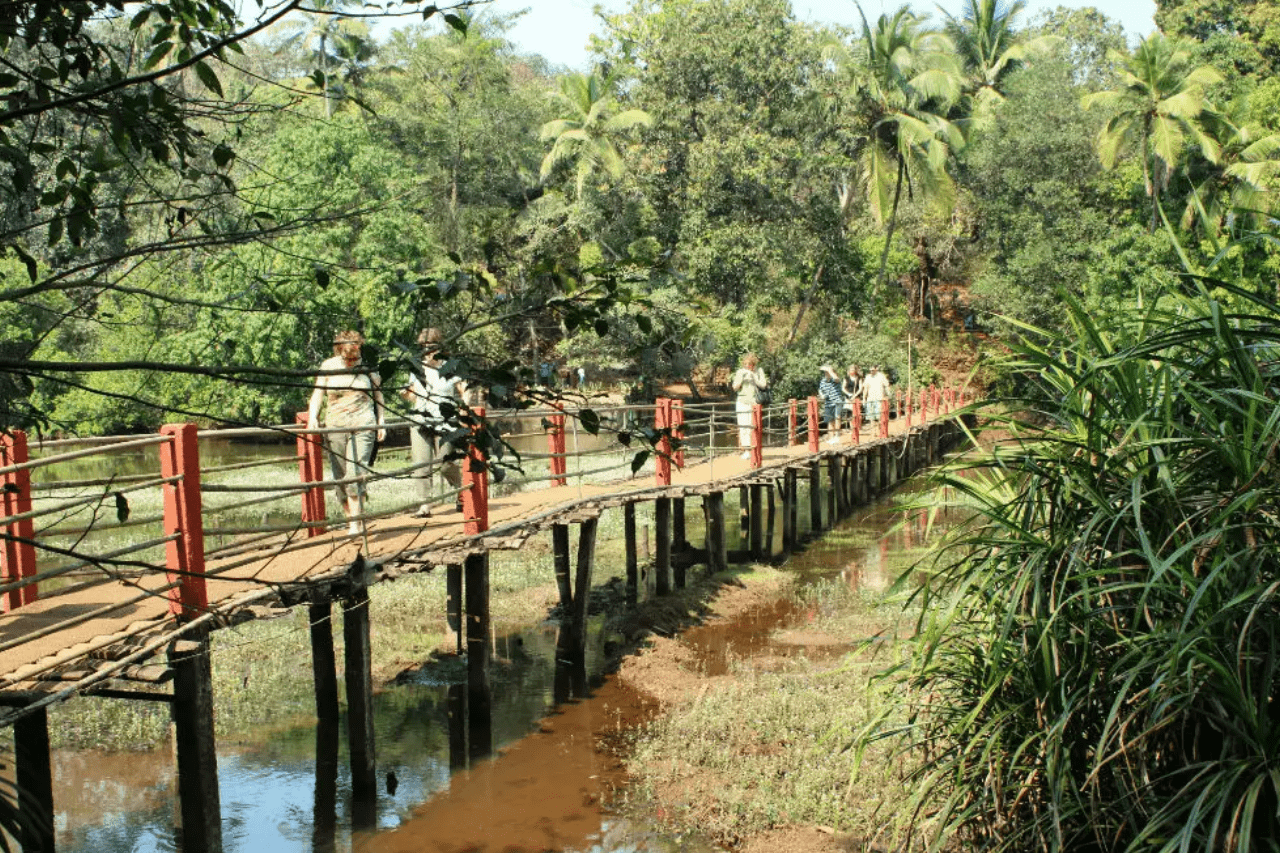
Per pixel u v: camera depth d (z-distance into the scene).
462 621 11.97
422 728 9.19
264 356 20.00
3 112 2.26
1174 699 3.70
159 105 2.91
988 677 4.55
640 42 32.97
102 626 6.04
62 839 6.95
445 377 2.68
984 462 4.68
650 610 12.77
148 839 6.96
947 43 39.66
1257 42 41.84
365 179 23.72
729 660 11.15
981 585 4.51
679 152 31.83
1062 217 35.41
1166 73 31.97
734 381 18.56
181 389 14.81
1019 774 4.31
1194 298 4.65
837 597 13.88
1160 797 3.88
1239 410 3.92
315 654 8.98
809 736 8.52
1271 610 3.88
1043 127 36.84
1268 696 3.68
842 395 25.81
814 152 31.48
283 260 13.89
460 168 39.16
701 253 29.98
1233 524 3.84
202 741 5.81
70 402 14.91
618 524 19.53
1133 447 4.12
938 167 33.69
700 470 16.55
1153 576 3.78
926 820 4.60
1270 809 3.66
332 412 8.88
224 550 7.17
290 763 8.39
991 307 36.41
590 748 8.70
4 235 2.88
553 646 11.71
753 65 30.34
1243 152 30.23
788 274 33.59
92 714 9.38
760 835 6.89
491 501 11.63
